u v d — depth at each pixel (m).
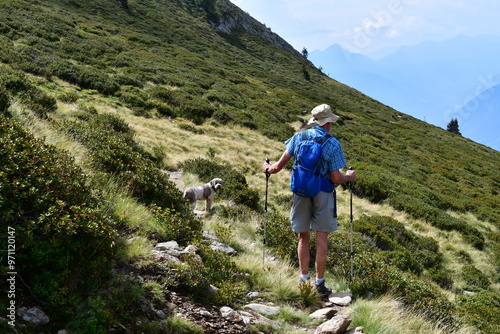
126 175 6.59
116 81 27.66
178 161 16.03
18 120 7.57
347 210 18.09
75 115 16.06
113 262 3.54
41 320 2.55
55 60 25.80
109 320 2.73
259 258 5.82
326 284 5.31
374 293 5.05
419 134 52.25
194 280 3.73
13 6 38.00
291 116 36.50
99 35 42.19
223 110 30.17
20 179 3.32
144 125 21.27
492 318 8.75
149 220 5.17
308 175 4.07
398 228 16.19
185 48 59.44
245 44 92.38
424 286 5.80
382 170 26.09
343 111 54.03
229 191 13.20
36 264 2.86
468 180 33.97
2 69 17.48
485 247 18.23
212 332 3.17
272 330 3.53
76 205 3.59
